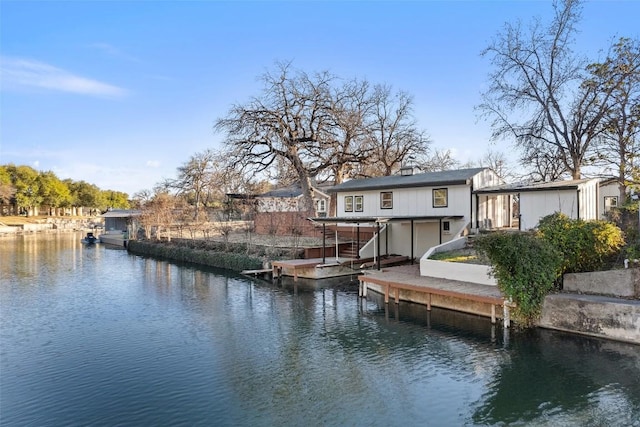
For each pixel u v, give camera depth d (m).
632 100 23.30
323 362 10.55
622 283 11.53
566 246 12.67
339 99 36.81
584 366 9.61
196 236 39.03
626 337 10.62
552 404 8.07
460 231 21.20
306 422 7.65
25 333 13.52
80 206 104.25
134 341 12.56
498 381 9.12
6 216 86.75
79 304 17.67
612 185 28.20
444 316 14.12
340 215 28.38
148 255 37.09
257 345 11.99
